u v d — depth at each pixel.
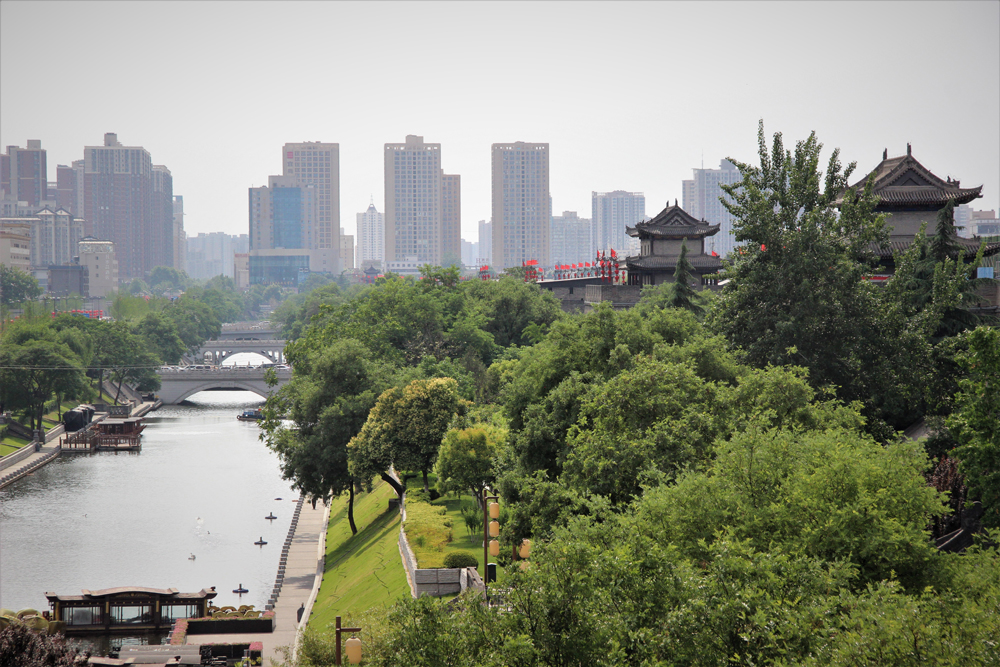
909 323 62.34
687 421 42.66
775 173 65.81
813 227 62.16
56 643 35.72
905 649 23.02
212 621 71.06
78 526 106.31
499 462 57.94
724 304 66.56
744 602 25.66
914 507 32.31
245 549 97.56
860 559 30.28
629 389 45.28
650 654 25.25
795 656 24.30
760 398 45.09
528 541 43.53
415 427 78.88
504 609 26.61
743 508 32.50
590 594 26.12
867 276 66.69
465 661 25.36
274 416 96.50
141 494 122.19
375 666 28.34
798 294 61.91
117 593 75.69
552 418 53.19
